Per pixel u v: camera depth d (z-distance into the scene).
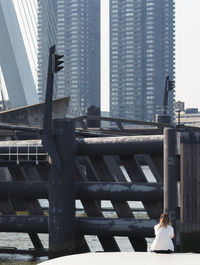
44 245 24.38
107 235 20.52
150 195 19.95
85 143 20.92
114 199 20.58
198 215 18.70
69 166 20.31
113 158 24.55
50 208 20.52
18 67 98.25
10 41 96.75
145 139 20.02
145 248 20.73
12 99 97.81
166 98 92.19
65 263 12.19
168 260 12.41
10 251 22.66
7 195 22.27
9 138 73.31
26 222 21.70
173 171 18.75
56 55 20.30
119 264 11.97
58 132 20.25
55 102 56.62
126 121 68.94
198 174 18.77
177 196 18.84
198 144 18.80
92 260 12.46
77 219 20.81
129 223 20.06
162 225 13.39
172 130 18.77
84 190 20.81
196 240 18.73
